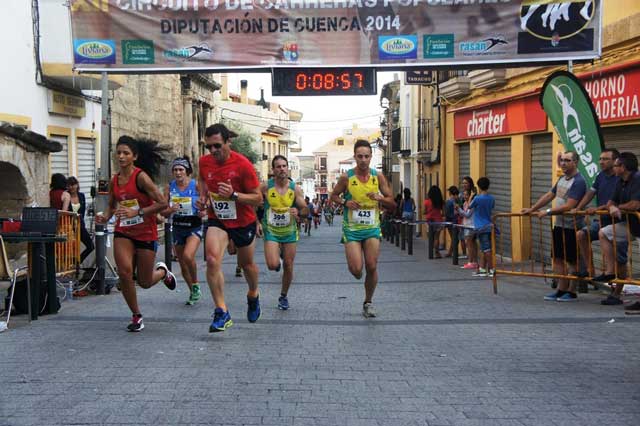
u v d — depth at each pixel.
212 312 8.24
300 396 4.82
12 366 5.59
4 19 12.88
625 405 4.60
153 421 4.30
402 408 4.56
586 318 7.65
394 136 36.25
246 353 6.05
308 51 12.12
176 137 28.23
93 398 4.76
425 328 7.21
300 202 8.37
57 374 5.36
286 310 8.42
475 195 13.77
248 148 48.00
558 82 9.90
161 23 12.09
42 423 4.27
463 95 20.11
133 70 12.13
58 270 9.04
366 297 7.93
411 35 12.00
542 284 10.84
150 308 8.52
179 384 5.10
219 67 12.17
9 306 7.38
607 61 11.88
